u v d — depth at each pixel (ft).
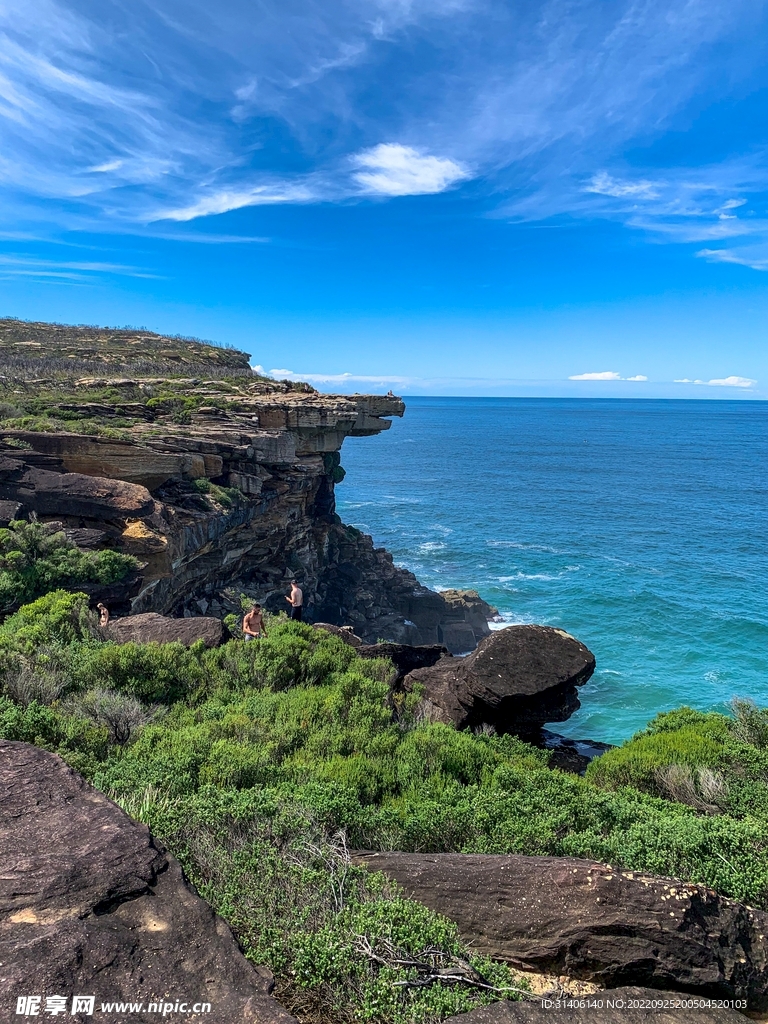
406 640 144.15
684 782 28.58
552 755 39.45
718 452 577.43
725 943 15.28
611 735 92.43
